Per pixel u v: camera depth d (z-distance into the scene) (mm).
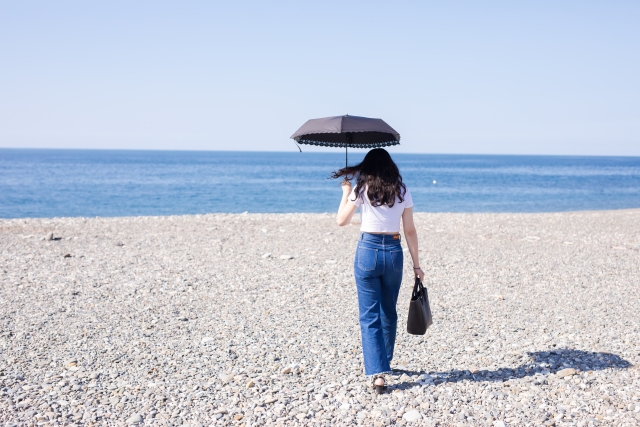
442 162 184375
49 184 49750
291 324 6164
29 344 5363
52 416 3719
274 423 3660
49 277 8695
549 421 3631
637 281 8688
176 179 62000
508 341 5527
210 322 6234
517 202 34969
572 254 11414
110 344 5402
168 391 4219
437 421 3666
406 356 5082
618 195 41438
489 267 9828
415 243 4262
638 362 4789
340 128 4020
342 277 8812
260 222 17641
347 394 4160
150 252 11328
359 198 4070
